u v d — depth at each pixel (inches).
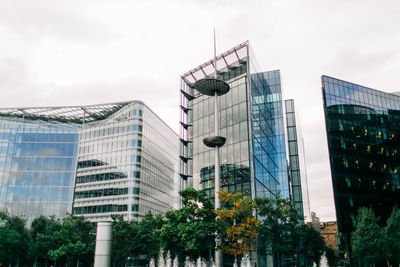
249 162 1966.0
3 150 3412.9
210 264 1849.2
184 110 2496.3
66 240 1745.8
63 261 1926.7
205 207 1218.6
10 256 1733.5
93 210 3176.7
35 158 3405.5
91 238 1903.3
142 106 3440.0
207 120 2332.7
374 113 2925.7
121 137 3344.0
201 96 2450.8
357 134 2795.3
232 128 2142.0
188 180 2283.5
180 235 1122.7
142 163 3280.0
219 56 2426.2
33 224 2082.9
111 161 3289.9
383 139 2866.6
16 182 3312.0
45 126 3727.9
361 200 2593.5
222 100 2276.1
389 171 2768.2
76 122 3848.4
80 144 3496.6
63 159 3408.0
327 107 2800.2
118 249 1753.2
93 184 3277.6
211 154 2210.9
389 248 1576.0
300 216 1660.9
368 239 1608.0
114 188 3181.6
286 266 2711.6
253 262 1743.4
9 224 1840.6
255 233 1239.5
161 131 3897.6
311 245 2134.6
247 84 2160.4
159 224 1903.3
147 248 1808.6
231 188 1999.3
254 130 2097.7
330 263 3248.0
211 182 2129.7
